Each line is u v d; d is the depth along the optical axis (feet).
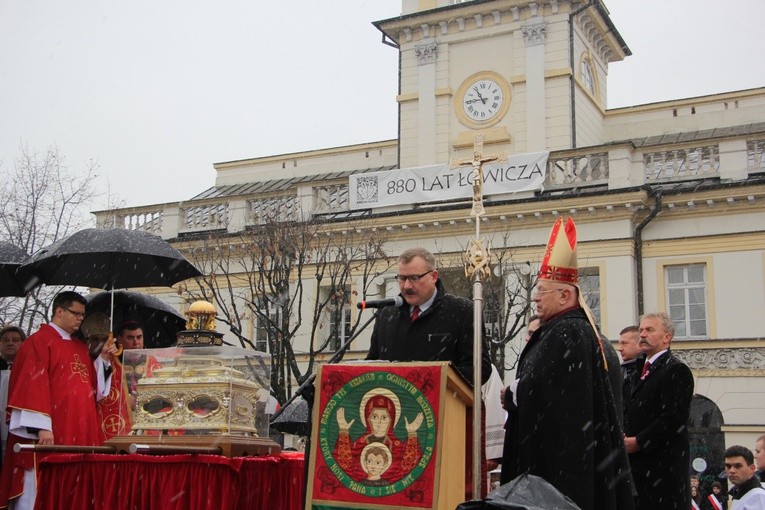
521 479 13.47
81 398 22.38
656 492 21.25
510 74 94.17
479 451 16.71
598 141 102.17
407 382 15.01
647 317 22.68
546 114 91.61
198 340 20.42
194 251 92.12
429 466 14.57
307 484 15.14
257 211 93.81
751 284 75.82
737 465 26.40
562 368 16.29
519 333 79.87
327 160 118.42
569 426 15.88
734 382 74.95
